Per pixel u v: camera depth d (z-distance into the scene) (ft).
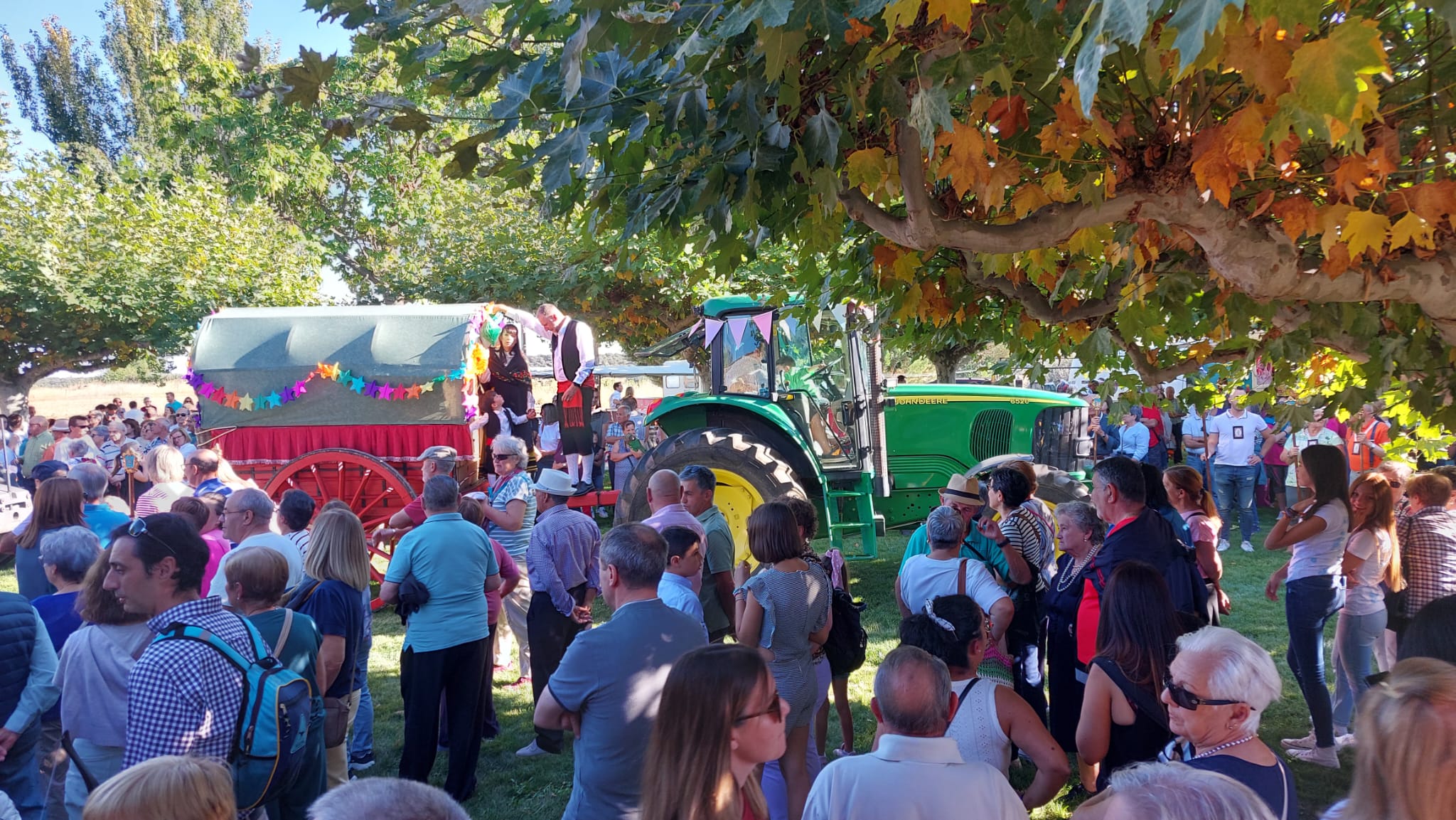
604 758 8.32
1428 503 13.89
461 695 13.97
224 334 25.34
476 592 14.01
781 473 23.32
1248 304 10.47
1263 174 8.46
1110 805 4.79
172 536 8.80
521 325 27.76
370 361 24.48
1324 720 13.93
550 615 15.58
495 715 16.58
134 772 5.52
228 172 70.03
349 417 25.23
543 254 52.31
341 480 24.91
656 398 71.26
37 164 56.49
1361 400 11.37
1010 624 13.80
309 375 24.76
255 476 25.55
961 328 16.01
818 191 8.38
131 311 55.21
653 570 9.03
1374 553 13.61
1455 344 8.57
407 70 7.98
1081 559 12.85
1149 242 9.09
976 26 7.73
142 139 117.80
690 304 51.24
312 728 9.29
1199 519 14.38
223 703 7.80
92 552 11.75
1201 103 7.57
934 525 12.52
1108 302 11.88
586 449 26.94
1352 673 13.84
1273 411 13.58
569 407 26.84
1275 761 6.88
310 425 25.38
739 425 26.20
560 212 9.55
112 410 55.31
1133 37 4.20
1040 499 24.17
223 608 8.49
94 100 130.93
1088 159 9.24
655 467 23.91
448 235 57.00
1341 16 7.72
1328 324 10.35
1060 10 7.07
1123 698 9.32
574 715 8.62
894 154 8.84
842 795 6.70
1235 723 6.89
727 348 26.94
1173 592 11.36
